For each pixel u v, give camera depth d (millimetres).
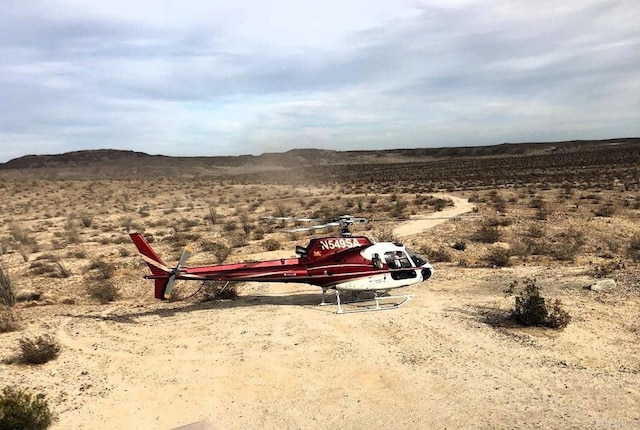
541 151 164750
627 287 14070
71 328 12258
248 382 9172
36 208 52250
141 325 12516
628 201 33281
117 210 47938
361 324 12047
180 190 67250
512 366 9375
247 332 11734
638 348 9953
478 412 7812
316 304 14180
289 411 8125
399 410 8016
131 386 9086
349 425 7648
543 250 20312
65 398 8625
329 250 13297
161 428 7738
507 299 13625
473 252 21188
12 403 7043
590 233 24000
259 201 52250
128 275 19859
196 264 21281
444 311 12805
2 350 10711
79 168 156375
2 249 26484
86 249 26625
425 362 9727
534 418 7543
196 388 8984
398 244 13898
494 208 33844
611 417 7465
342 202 46000
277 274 13305
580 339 10516
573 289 14289
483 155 177000
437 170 101188
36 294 16625
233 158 190750
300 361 10000
